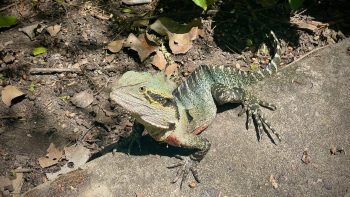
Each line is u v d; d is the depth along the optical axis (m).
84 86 0.68
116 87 0.46
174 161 0.55
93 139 0.63
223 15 0.75
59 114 0.65
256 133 0.58
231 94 0.58
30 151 0.61
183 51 0.71
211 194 0.53
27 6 0.77
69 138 0.63
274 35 0.67
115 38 0.73
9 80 0.68
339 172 0.55
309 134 0.58
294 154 0.56
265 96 0.62
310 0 0.77
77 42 0.72
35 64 0.70
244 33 0.74
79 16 0.76
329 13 0.75
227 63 0.70
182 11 0.76
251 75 0.63
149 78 0.48
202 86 0.58
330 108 0.60
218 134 0.58
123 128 0.64
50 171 0.59
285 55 0.71
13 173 0.59
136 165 0.54
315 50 0.68
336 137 0.58
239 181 0.54
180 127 0.52
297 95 0.62
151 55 0.71
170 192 0.53
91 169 0.54
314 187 0.54
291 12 0.75
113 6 0.77
